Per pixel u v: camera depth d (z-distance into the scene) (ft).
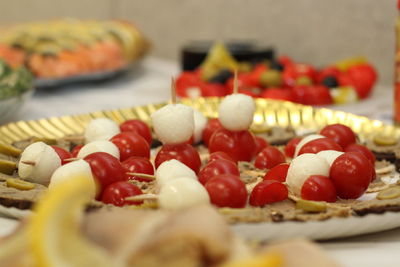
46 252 1.63
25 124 2.85
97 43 4.14
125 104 3.71
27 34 4.09
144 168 2.38
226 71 3.74
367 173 2.27
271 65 3.77
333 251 2.08
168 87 4.12
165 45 5.53
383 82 4.16
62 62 3.95
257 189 2.22
